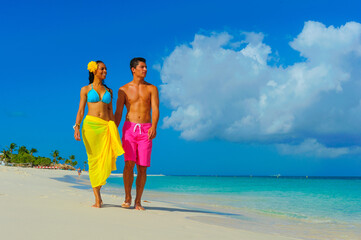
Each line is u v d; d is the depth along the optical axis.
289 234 5.02
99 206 5.19
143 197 11.41
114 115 5.56
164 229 3.63
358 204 11.01
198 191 18.17
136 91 5.55
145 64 5.59
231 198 12.77
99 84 5.29
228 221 5.66
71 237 2.81
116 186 18.53
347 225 6.38
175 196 12.85
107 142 5.16
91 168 5.20
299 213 8.23
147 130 5.53
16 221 3.33
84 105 5.26
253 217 6.97
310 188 26.59
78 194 7.96
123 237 2.99
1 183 9.66
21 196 6.20
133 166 5.52
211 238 3.36
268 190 21.47
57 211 4.30
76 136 5.20
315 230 5.65
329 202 11.88
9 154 91.94
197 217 5.62
